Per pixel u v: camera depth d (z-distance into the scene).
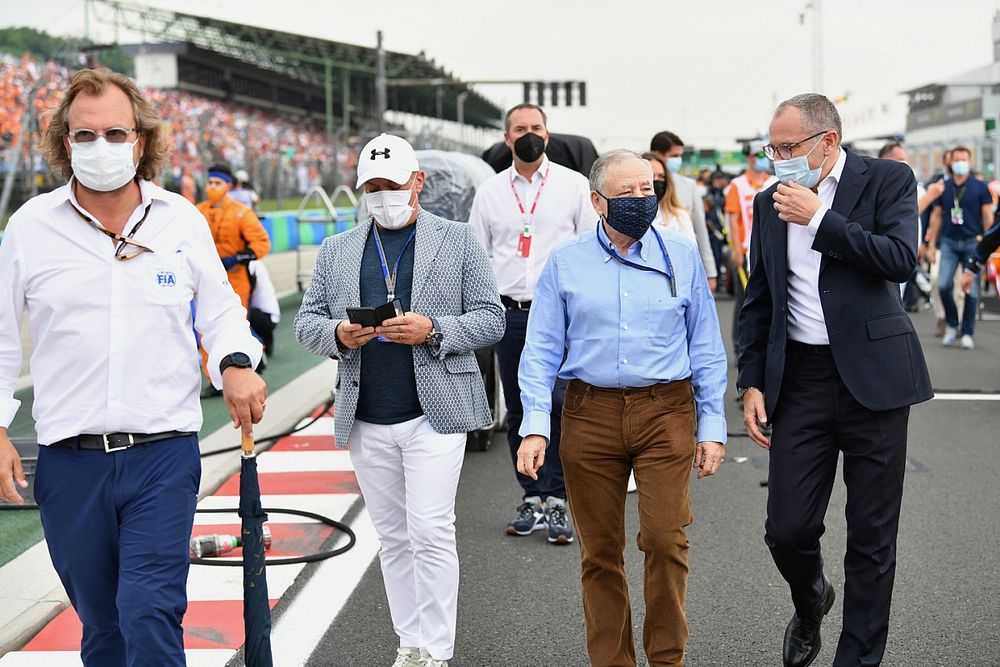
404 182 4.03
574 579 5.31
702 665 4.27
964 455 7.75
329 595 5.10
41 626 4.67
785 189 3.76
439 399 4.04
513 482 7.24
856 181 3.83
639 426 3.80
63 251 3.22
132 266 3.25
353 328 3.94
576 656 4.39
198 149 29.03
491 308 4.18
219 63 53.38
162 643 3.12
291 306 17.28
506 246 6.01
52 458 3.26
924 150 31.52
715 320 3.94
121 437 3.23
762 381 4.07
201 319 3.44
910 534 5.92
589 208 6.02
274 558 5.61
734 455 7.97
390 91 72.56
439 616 4.08
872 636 3.87
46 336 3.23
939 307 13.62
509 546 5.86
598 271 3.87
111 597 3.34
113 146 3.16
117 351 3.22
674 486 3.74
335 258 4.25
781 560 4.02
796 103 3.78
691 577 5.30
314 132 52.12
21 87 20.86
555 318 3.93
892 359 3.80
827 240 3.71
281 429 8.71
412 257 4.18
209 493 6.93
